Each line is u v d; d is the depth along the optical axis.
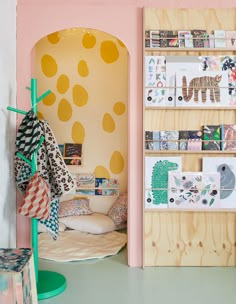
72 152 4.63
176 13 3.23
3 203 2.75
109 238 4.04
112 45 4.62
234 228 3.28
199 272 3.12
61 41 4.62
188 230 3.28
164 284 2.84
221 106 3.19
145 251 3.26
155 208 3.17
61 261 3.34
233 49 3.19
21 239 3.17
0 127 2.68
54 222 2.88
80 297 2.59
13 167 3.03
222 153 3.27
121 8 3.19
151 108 3.20
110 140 4.67
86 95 4.65
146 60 3.19
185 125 3.28
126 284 2.84
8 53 2.92
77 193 4.65
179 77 3.19
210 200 3.20
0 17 2.71
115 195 4.64
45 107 4.64
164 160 3.21
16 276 1.75
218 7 3.25
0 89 2.68
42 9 3.17
